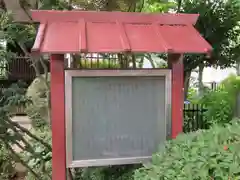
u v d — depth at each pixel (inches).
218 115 179.8
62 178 98.9
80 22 102.0
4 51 135.8
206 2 189.2
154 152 101.5
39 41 92.0
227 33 194.7
